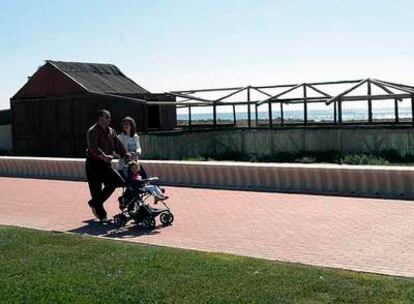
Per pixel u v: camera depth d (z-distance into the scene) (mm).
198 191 14508
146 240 9312
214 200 12984
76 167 18297
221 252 8227
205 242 8969
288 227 9781
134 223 10797
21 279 7066
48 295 6422
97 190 11016
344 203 12000
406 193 12578
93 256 8086
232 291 6297
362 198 12570
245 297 6086
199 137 33125
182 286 6523
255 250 8328
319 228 9617
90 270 7340
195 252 8117
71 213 12172
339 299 5918
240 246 8609
